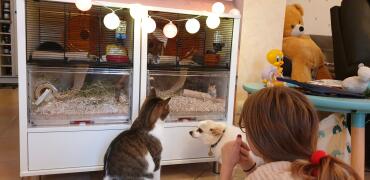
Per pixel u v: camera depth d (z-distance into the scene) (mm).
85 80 1585
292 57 2146
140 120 1459
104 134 1514
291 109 693
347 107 1115
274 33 2062
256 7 1990
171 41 1675
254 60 2043
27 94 1384
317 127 712
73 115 1505
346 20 1888
